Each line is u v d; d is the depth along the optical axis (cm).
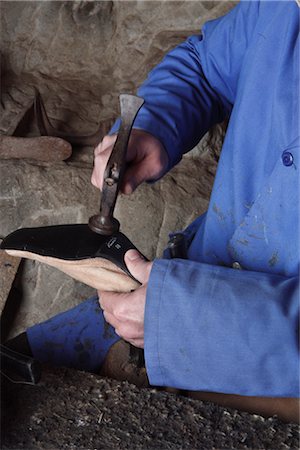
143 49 311
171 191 274
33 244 144
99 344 173
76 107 304
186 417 142
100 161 157
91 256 140
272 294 129
